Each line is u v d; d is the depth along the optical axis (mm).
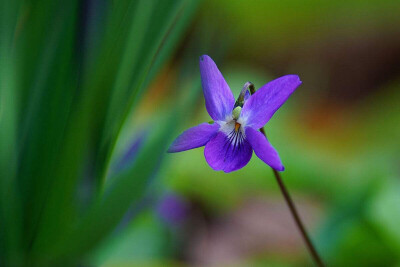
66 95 155
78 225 157
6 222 155
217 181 393
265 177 398
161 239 333
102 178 158
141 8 153
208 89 167
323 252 287
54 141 156
